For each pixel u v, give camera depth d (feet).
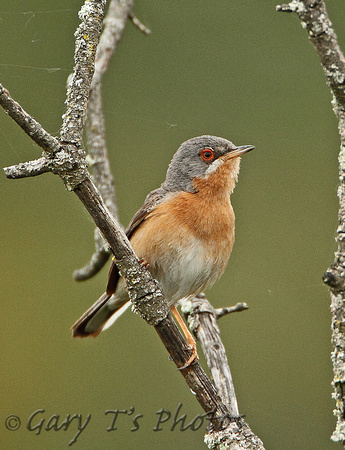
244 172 41.24
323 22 16.76
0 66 37.01
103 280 41.45
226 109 41.37
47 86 37.14
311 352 36.78
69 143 18.30
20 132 38.93
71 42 37.42
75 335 30.83
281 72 41.29
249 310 38.91
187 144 29.09
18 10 37.29
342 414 17.31
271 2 41.52
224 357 26.43
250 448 20.88
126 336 38.19
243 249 40.40
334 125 40.83
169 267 26.78
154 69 41.37
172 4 41.39
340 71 16.85
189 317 28.89
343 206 17.39
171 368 36.88
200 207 27.17
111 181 31.32
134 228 27.84
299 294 39.01
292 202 41.06
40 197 42.42
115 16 32.40
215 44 41.47
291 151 41.27
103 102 41.14
